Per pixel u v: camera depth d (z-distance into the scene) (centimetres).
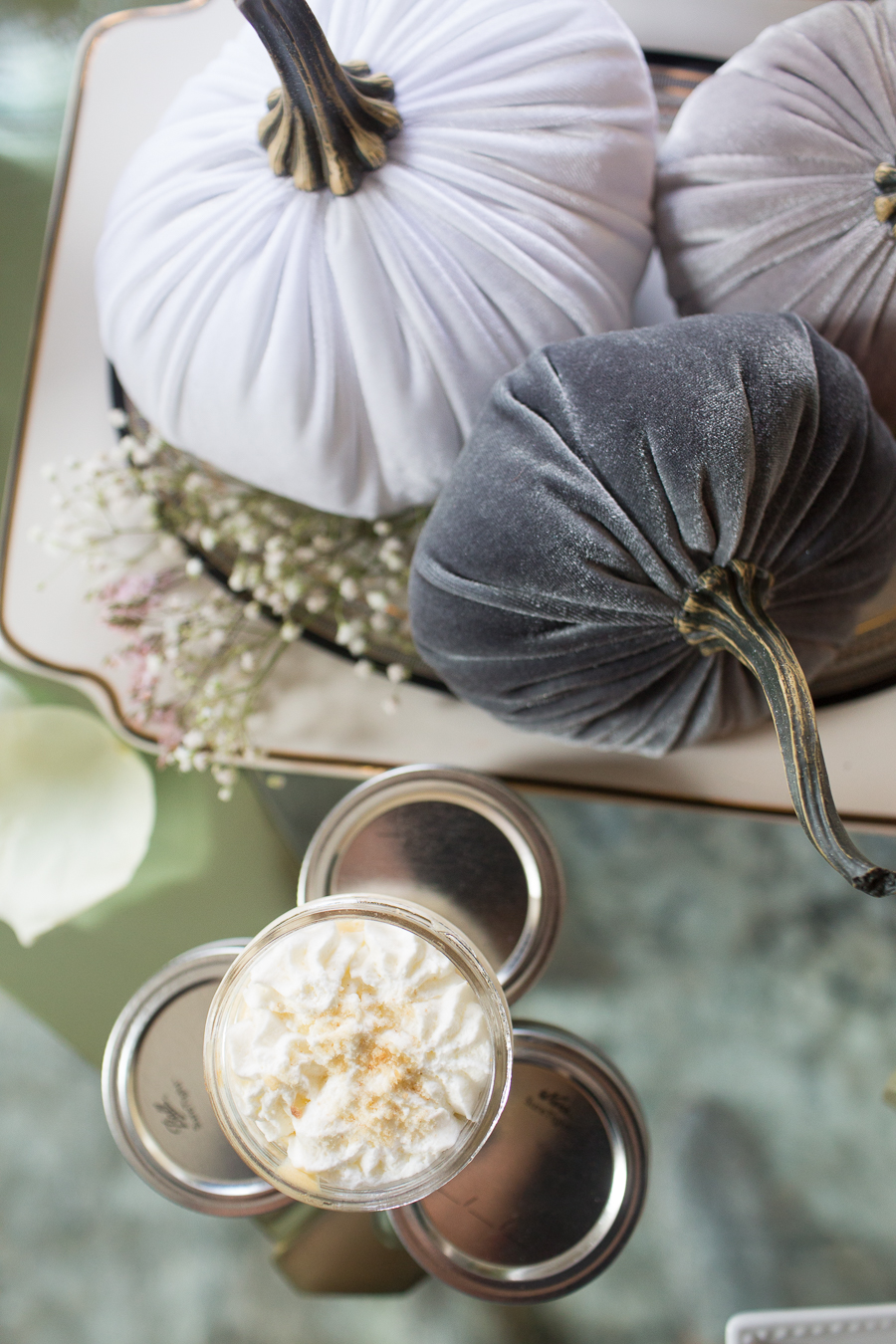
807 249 45
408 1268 58
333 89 42
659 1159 58
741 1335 47
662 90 52
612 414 41
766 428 41
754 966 58
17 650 53
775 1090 58
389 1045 40
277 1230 57
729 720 47
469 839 49
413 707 52
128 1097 47
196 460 52
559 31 44
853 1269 57
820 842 39
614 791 52
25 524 53
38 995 57
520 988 48
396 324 44
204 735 52
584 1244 47
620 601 42
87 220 53
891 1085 56
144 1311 59
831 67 45
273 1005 41
